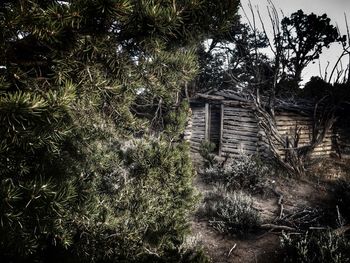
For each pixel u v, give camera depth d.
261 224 6.33
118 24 1.66
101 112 2.71
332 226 6.25
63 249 2.58
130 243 2.77
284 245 5.32
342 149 15.74
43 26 1.40
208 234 6.02
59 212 1.88
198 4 1.55
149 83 2.25
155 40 1.75
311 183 9.52
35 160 2.42
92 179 3.33
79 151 3.29
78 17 1.42
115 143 3.89
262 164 10.18
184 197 3.67
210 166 10.10
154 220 3.18
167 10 1.52
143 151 3.44
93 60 1.89
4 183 1.58
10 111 1.32
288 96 15.84
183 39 1.93
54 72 1.84
